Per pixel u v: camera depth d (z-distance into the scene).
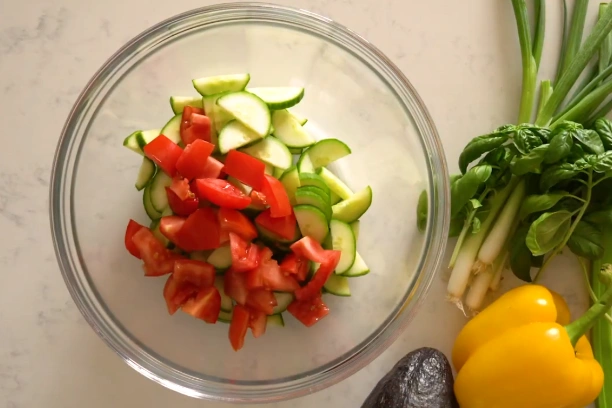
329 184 0.61
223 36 0.63
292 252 0.59
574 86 0.67
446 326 0.65
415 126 0.63
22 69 0.64
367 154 0.64
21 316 0.63
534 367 0.59
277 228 0.58
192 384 0.60
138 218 0.63
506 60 0.67
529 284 0.63
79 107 0.60
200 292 0.58
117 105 0.63
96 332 0.60
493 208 0.64
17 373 0.63
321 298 0.62
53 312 0.63
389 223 0.64
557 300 0.63
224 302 0.60
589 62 0.67
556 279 0.66
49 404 0.63
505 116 0.66
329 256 0.57
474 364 0.61
